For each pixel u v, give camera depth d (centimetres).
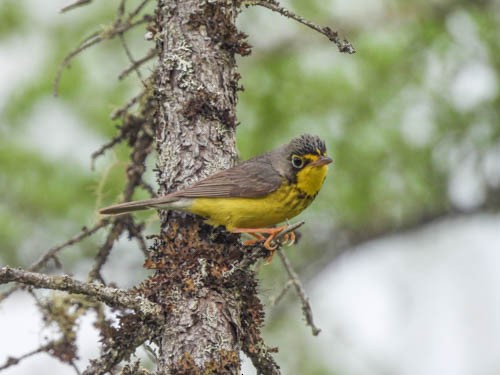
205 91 838
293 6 1527
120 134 963
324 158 990
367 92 1490
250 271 797
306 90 1479
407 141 1506
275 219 978
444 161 1539
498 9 1527
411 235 1614
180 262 780
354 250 1638
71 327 882
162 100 848
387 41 1527
